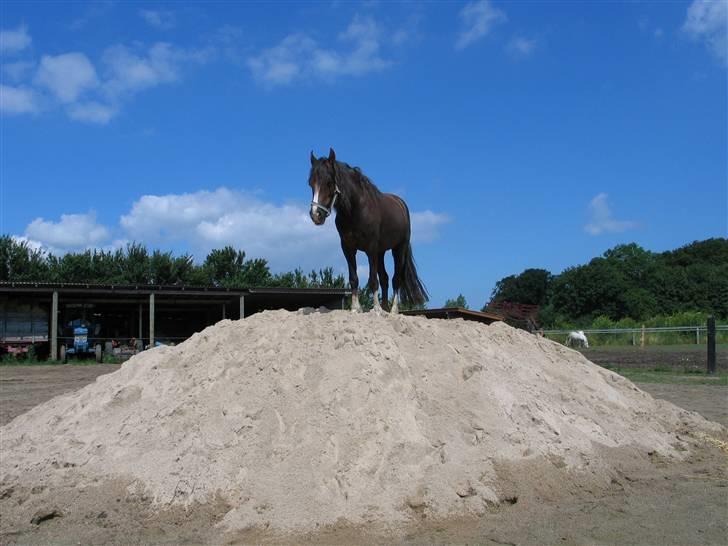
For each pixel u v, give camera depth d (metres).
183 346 7.57
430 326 7.46
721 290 49.19
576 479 5.74
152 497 5.17
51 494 5.40
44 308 26.55
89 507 5.16
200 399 6.11
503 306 48.31
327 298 30.44
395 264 9.15
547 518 5.00
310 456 5.23
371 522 4.72
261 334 7.07
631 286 49.22
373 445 5.34
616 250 56.06
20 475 5.79
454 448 5.56
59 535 4.76
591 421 6.91
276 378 6.14
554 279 56.69
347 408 5.68
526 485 5.42
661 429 7.65
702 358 22.75
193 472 5.28
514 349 8.10
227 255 44.00
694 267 53.47
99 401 6.85
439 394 6.20
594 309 47.88
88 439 6.18
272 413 5.71
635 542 4.52
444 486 5.10
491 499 5.14
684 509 5.27
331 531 4.63
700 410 11.16
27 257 37.34
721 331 32.66
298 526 4.67
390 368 6.21
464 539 4.55
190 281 40.62
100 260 39.34
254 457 5.32
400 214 8.59
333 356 6.32
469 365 6.62
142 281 39.56
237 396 6.01
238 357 6.66
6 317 25.75
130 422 6.18
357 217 7.53
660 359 22.67
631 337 33.12
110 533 4.75
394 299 9.07
